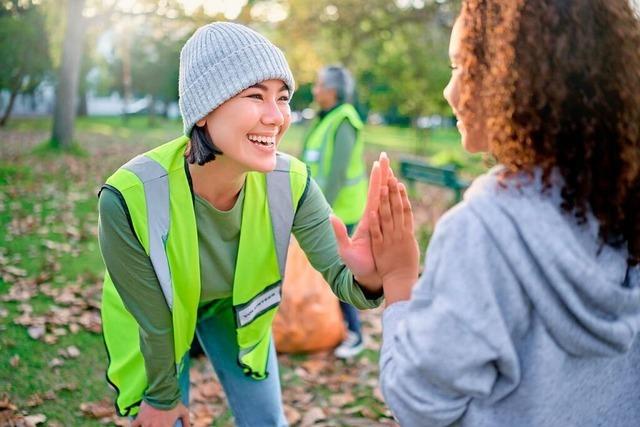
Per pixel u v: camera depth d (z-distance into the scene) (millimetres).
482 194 1051
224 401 3461
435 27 15367
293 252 4160
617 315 1057
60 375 3586
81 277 5266
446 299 1007
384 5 14836
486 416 1077
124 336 1988
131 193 1675
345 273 1755
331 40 16234
